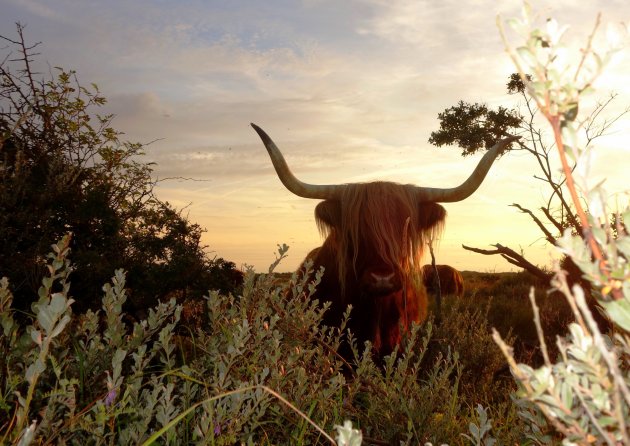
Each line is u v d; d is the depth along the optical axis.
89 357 2.34
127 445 1.90
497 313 9.79
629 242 0.78
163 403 1.98
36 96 6.33
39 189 5.62
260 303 3.02
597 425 0.78
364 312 5.63
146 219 6.41
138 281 5.62
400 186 6.05
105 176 6.47
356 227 5.65
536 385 0.84
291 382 2.58
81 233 5.66
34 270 5.17
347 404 2.82
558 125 0.81
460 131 10.52
